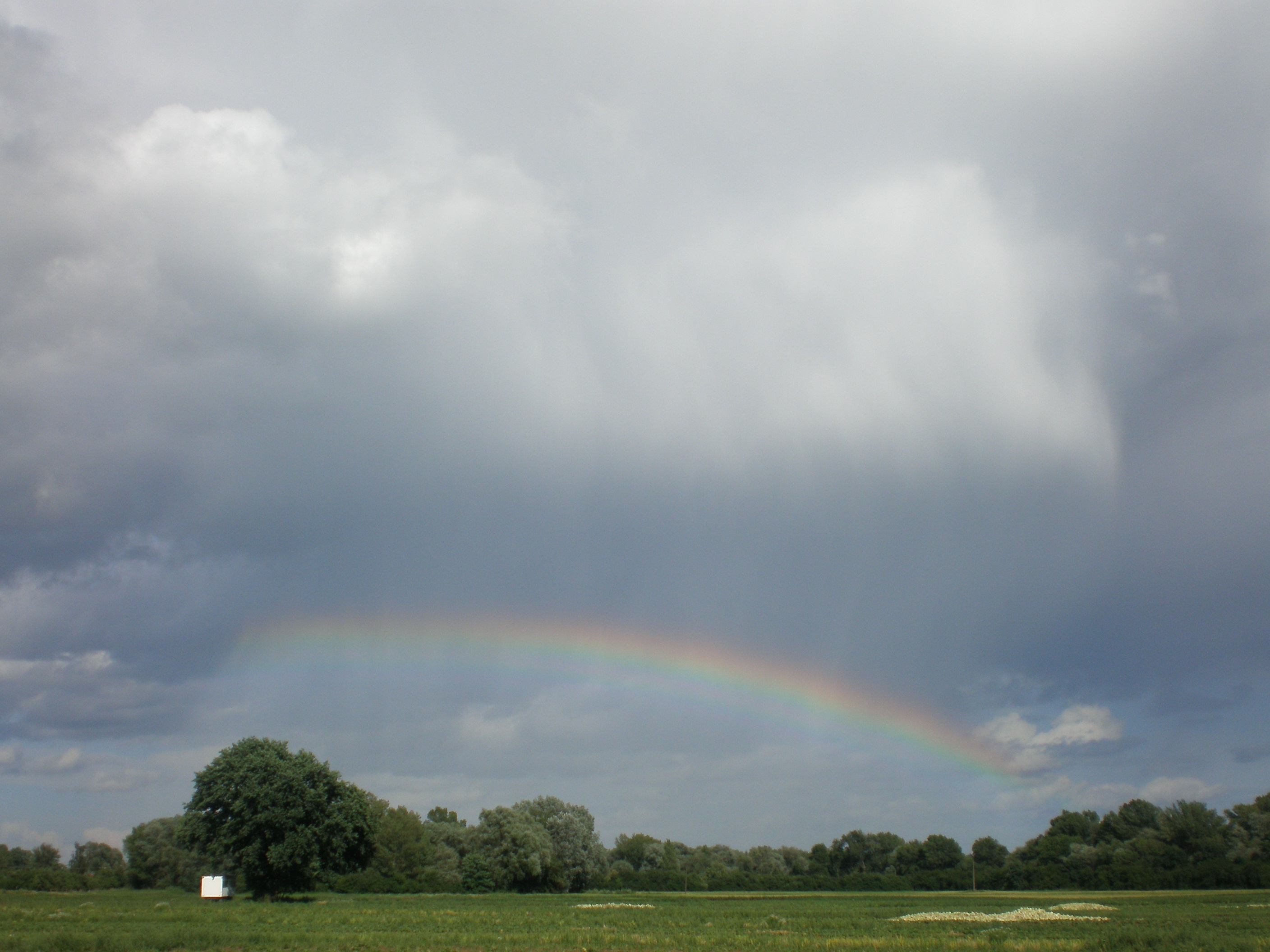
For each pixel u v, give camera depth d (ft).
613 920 235.81
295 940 163.63
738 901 422.82
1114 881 638.12
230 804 328.08
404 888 500.33
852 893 610.65
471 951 149.79
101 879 600.80
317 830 327.06
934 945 163.02
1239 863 596.29
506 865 530.68
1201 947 152.76
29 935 158.81
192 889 587.68
